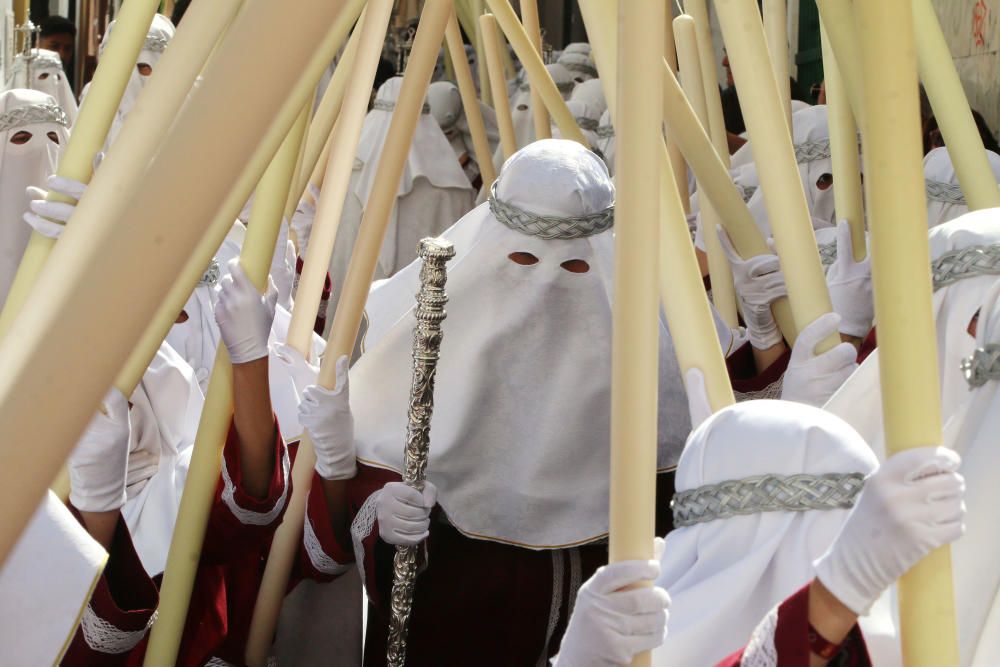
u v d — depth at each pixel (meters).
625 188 1.28
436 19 2.37
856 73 2.02
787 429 1.63
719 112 3.08
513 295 2.52
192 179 0.84
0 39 7.10
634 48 1.27
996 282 1.98
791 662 1.36
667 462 2.52
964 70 5.36
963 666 1.61
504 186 2.54
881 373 1.25
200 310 3.30
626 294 1.28
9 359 1.39
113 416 2.03
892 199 1.20
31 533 1.65
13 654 1.62
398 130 2.39
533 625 2.48
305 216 4.32
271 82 0.85
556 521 2.48
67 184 2.01
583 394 2.50
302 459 2.63
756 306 2.44
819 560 1.34
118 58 2.01
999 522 1.66
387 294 2.80
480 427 2.52
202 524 2.26
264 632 2.61
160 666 2.23
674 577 1.68
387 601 2.48
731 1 1.94
